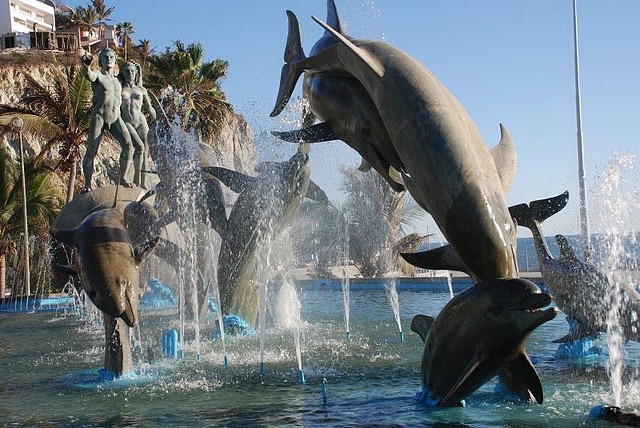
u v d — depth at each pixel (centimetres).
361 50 673
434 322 654
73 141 2920
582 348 952
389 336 1241
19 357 1133
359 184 2566
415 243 2872
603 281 872
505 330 594
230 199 1473
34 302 2223
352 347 1103
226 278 1251
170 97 3797
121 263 806
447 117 626
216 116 3991
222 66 4006
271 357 1024
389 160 744
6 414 719
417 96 637
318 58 762
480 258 609
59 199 2972
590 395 712
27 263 2488
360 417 650
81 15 6450
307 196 1252
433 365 665
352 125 762
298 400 738
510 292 590
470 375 621
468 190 604
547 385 763
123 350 895
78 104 2911
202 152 1400
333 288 2541
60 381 897
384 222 2647
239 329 1254
